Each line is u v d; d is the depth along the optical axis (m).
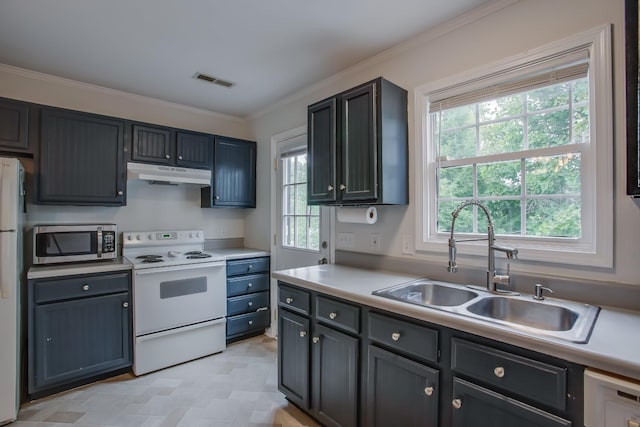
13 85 2.48
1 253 1.84
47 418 1.92
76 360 2.24
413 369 1.35
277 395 2.18
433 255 1.96
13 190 1.89
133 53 2.25
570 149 1.51
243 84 2.79
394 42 2.10
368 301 1.52
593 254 1.39
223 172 3.29
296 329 1.96
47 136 2.37
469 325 1.16
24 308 2.25
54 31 1.96
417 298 1.79
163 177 2.83
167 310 2.57
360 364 1.59
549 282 1.50
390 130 1.92
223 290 2.90
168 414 1.96
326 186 2.14
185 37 2.04
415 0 1.68
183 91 2.95
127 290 2.46
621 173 1.32
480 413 1.16
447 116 1.97
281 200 3.21
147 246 2.99
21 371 2.10
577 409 0.95
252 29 1.95
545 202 1.62
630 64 1.23
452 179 1.97
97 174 2.57
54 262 2.35
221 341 2.87
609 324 1.13
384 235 2.22
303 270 2.22
